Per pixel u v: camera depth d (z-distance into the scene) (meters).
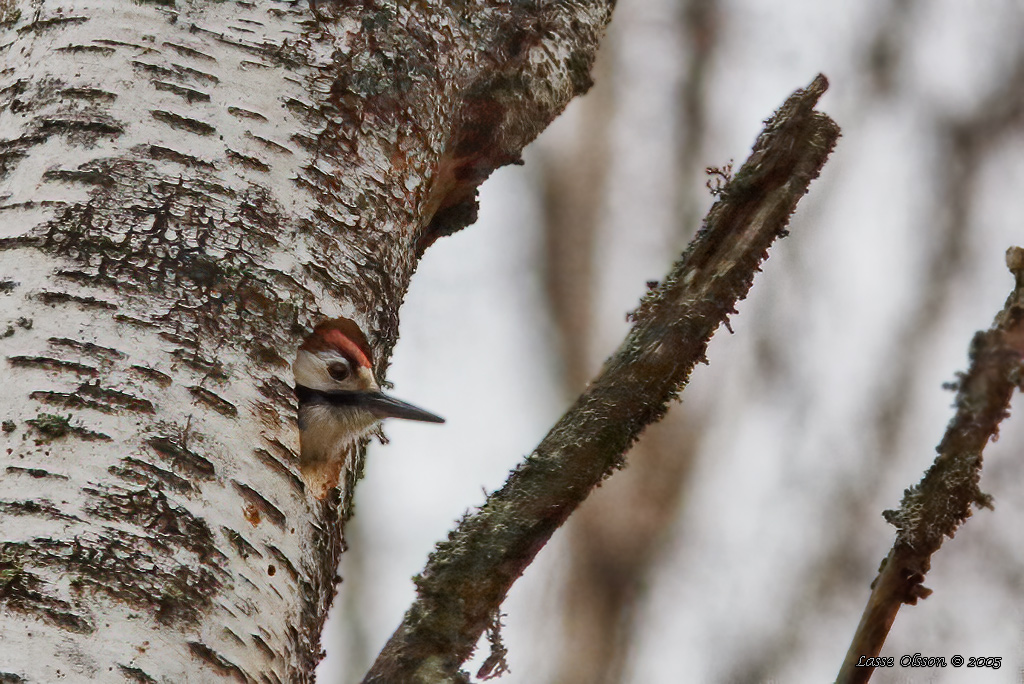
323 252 8.43
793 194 9.04
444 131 9.52
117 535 7.07
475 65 9.76
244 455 7.63
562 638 20.80
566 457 8.66
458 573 8.34
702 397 22.36
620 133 25.97
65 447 7.22
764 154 9.12
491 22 9.93
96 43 8.37
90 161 8.04
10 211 7.97
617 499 21.84
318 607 8.05
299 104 8.59
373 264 8.74
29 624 6.71
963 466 7.70
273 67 8.59
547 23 10.34
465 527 8.51
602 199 25.52
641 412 8.83
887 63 24.84
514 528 8.45
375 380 8.98
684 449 22.06
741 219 9.07
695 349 8.95
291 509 7.79
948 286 22.91
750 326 22.20
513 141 10.21
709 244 9.09
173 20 8.48
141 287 7.77
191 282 7.89
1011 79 24.41
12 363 7.45
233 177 8.25
